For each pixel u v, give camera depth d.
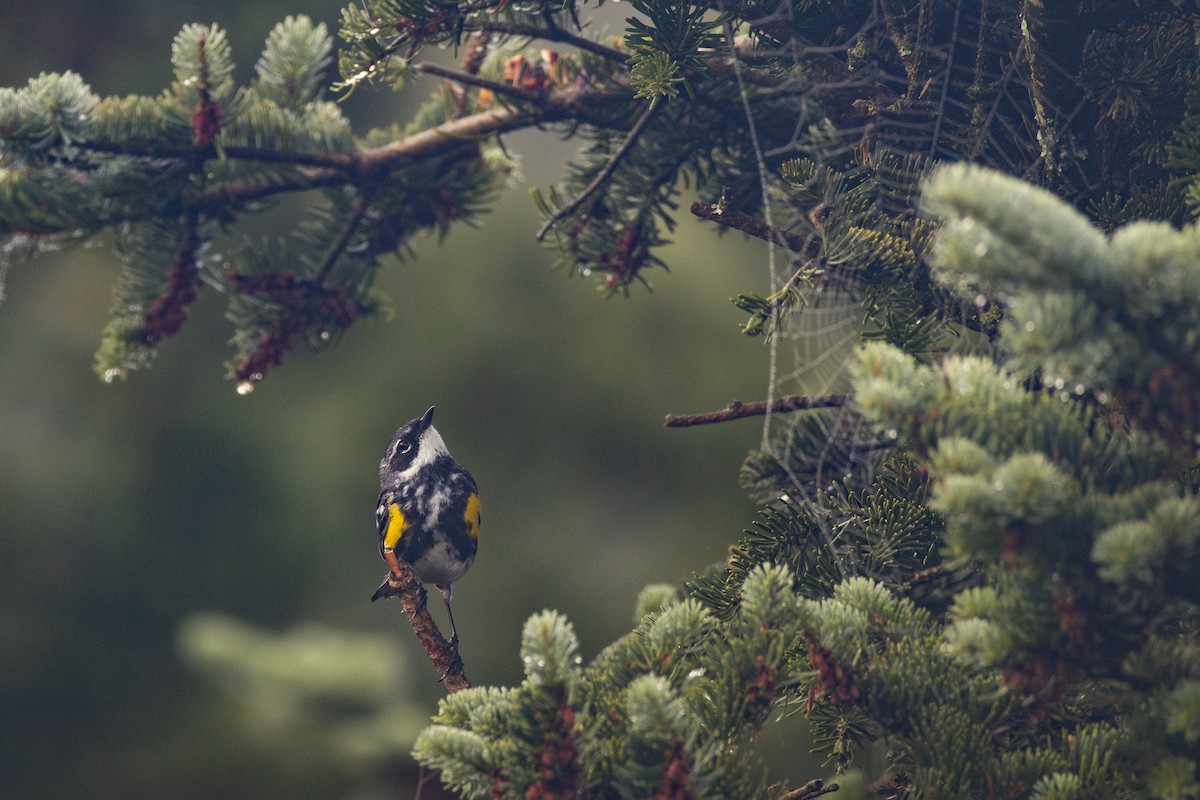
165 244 5.78
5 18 12.74
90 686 14.62
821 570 5.23
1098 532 3.34
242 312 6.07
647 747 3.66
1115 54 4.80
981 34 5.20
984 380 3.69
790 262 5.80
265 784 10.61
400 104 15.80
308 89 6.27
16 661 14.46
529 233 16.03
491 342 15.68
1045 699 3.84
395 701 10.95
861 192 5.48
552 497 15.65
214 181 5.88
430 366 15.73
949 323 5.28
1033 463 3.27
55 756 13.81
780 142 6.00
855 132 5.62
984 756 4.02
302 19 6.26
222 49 5.60
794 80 5.71
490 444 15.60
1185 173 4.72
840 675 4.16
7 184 5.29
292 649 10.95
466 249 16.08
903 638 4.36
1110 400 3.96
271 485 15.73
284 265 6.12
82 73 13.18
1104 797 3.71
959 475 3.34
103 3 13.07
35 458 15.30
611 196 6.38
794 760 10.41
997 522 3.32
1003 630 3.53
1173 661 3.62
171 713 14.29
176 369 15.94
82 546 15.33
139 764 13.38
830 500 5.38
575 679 3.72
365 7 5.77
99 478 15.42
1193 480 4.03
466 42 6.33
